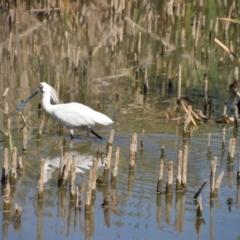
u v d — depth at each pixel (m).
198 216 11.88
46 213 11.94
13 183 12.99
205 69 23.33
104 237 11.16
